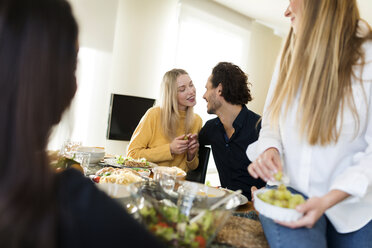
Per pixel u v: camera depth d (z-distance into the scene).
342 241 0.90
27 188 0.39
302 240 0.71
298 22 0.95
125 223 0.42
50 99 0.44
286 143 0.95
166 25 4.21
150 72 4.14
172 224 0.67
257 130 1.99
